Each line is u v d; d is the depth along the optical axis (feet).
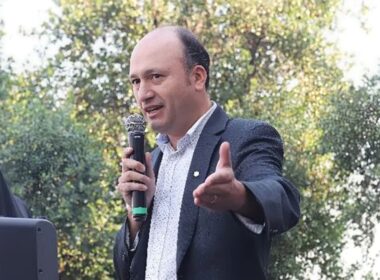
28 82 46.93
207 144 9.29
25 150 40.34
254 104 46.21
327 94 45.80
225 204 7.96
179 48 9.22
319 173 42.45
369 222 42.27
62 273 41.86
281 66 47.85
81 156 40.88
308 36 47.80
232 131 9.31
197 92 9.32
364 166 41.81
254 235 8.57
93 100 48.14
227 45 46.91
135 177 9.23
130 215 9.48
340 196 42.45
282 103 46.06
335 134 42.09
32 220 6.97
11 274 6.88
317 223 42.16
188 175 9.21
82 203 40.91
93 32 47.98
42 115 40.98
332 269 42.47
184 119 9.32
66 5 48.08
